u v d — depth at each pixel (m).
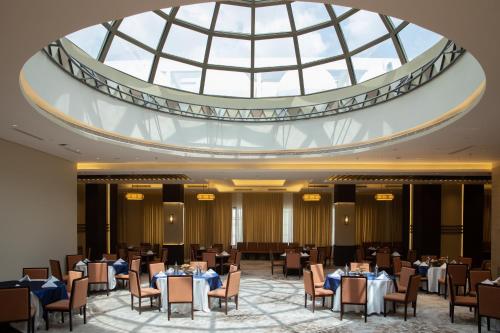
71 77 7.41
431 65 7.41
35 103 6.32
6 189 8.80
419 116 7.88
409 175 13.48
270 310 8.63
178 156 10.58
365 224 22.70
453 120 6.77
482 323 7.54
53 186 10.78
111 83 8.71
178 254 17.00
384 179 14.45
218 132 10.70
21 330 6.81
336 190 17.28
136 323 7.55
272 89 10.90
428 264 11.47
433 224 16.17
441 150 9.66
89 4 3.23
